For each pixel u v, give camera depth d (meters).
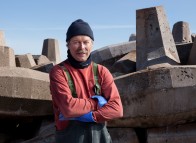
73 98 2.32
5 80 4.41
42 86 4.64
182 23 12.77
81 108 2.29
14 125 5.33
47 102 4.73
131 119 4.36
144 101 4.24
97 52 8.84
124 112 4.34
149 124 4.41
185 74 4.14
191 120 4.36
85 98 2.37
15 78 4.45
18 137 5.30
